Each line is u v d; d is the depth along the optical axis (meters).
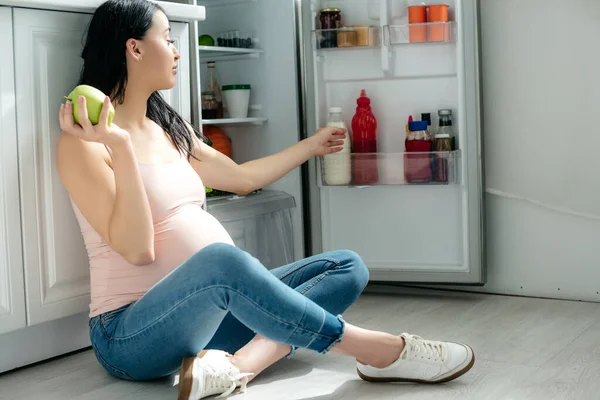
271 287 1.63
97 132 1.66
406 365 1.84
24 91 1.94
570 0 2.71
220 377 1.78
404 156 2.74
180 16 2.27
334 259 1.98
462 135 2.74
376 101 2.88
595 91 2.71
